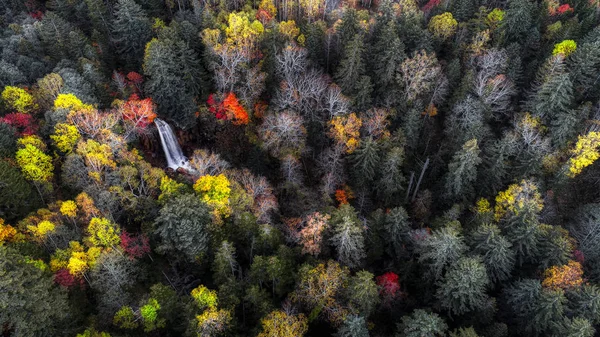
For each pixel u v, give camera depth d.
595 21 70.50
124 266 37.56
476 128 53.16
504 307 43.44
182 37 59.91
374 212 50.41
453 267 40.56
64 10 67.25
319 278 38.34
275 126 52.03
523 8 63.59
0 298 27.31
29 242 36.50
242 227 43.31
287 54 55.16
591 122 55.56
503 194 53.31
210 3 71.12
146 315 34.31
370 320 43.22
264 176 53.00
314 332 41.03
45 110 48.91
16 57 54.81
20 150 41.19
